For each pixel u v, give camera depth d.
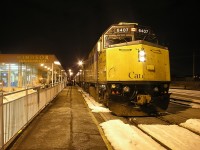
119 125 8.63
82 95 24.41
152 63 11.37
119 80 11.29
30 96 9.48
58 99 19.78
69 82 67.56
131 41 11.79
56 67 32.62
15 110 7.18
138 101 10.90
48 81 33.97
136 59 11.16
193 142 6.71
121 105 10.97
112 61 11.58
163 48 12.10
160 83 11.59
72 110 12.78
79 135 7.50
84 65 30.78
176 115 11.40
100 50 14.19
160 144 6.68
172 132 7.85
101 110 12.72
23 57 22.61
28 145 6.49
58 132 7.85
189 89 33.84
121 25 13.01
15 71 29.80
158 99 11.27
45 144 6.58
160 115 11.40
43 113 11.77
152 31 13.18
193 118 10.56
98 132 7.91
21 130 7.90
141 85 11.20
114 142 6.62
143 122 9.80
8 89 23.77
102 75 13.38
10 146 6.41
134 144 6.44
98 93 15.35
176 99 18.28
